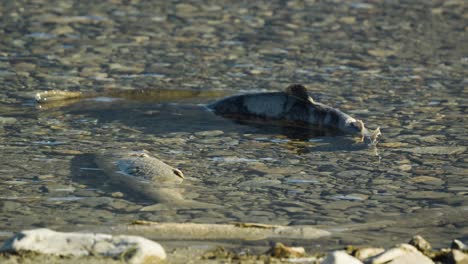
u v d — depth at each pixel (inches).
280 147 1450.5
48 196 1176.2
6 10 2442.2
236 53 2087.8
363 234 1059.9
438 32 2346.2
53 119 1563.7
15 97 1694.1
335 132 1547.7
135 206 1146.7
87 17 2402.8
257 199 1190.9
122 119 1582.2
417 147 1443.2
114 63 1974.7
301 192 1222.9
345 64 2011.6
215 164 1342.3
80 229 1052.5
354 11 2573.8
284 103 1636.3
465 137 1496.1
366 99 1737.2
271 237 1025.5
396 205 1175.6
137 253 898.7
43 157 1346.0
